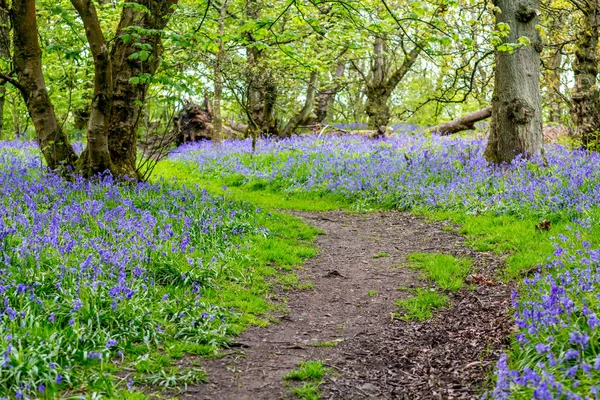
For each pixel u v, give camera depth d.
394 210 14.59
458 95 38.16
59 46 10.94
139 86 13.23
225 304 7.54
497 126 15.05
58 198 10.57
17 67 12.96
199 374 5.69
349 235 12.24
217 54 16.14
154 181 14.99
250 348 6.49
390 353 6.45
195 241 9.55
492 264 9.33
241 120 35.72
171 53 16.33
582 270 6.35
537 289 7.12
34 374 5.01
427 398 5.37
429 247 10.88
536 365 4.99
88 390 5.13
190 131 29.64
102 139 12.62
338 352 6.47
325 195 16.47
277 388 5.54
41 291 6.53
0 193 10.47
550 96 22.45
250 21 9.82
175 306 7.04
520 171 13.66
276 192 17.42
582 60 17.62
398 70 30.58
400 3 14.84
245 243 10.18
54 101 21.78
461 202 13.38
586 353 5.02
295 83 26.41
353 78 44.69
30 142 24.89
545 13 19.05
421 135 24.02
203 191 12.56
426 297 8.05
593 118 17.52
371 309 7.89
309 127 29.62
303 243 11.31
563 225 10.20
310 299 8.30
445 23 10.05
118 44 13.18
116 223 9.12
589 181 11.80
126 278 7.42
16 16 12.55
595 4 17.36
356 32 14.77
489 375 5.41
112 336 5.99
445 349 6.47
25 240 7.20
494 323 6.98
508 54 14.62
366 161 18.05
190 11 13.48
